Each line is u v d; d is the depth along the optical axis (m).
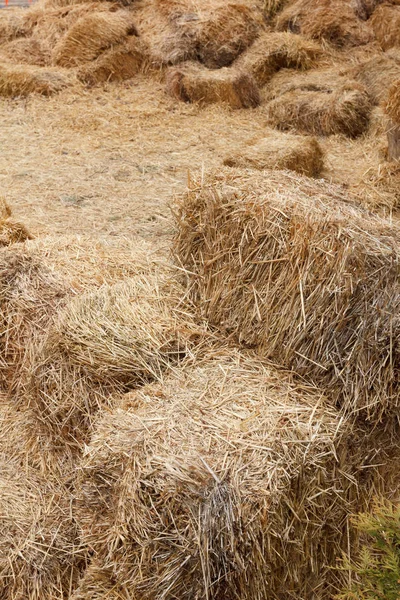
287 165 5.97
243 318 3.07
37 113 7.91
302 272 2.87
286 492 2.44
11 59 9.20
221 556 2.36
